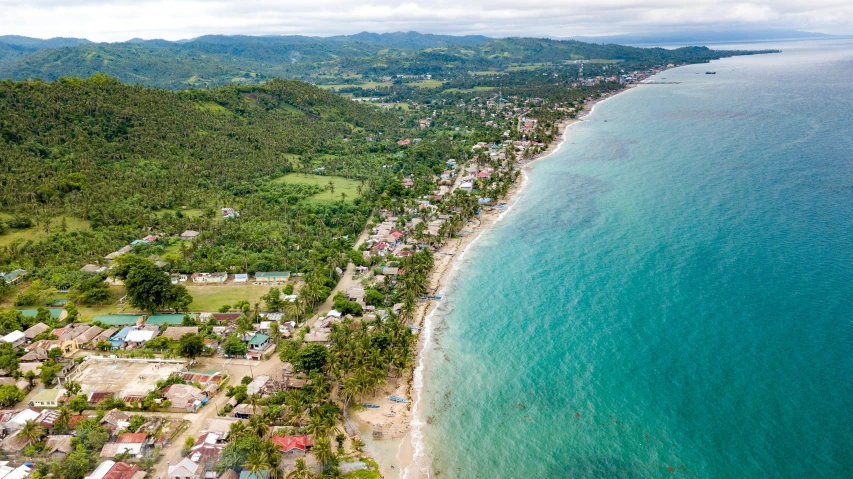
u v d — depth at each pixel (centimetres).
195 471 10169
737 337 14212
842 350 13312
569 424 11831
